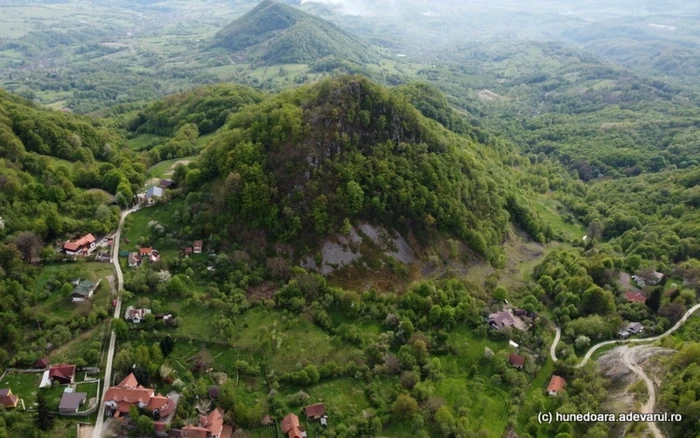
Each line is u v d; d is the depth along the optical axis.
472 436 99.44
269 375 109.75
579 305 140.75
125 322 115.81
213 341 115.81
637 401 104.69
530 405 110.69
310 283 132.62
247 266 134.88
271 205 142.75
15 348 105.88
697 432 92.69
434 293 137.38
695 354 108.69
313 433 99.19
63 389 100.44
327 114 151.75
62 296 120.19
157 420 97.00
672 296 144.12
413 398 105.88
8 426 90.56
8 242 126.50
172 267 135.38
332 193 145.62
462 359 122.88
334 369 112.94
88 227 142.50
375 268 143.62
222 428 96.12
